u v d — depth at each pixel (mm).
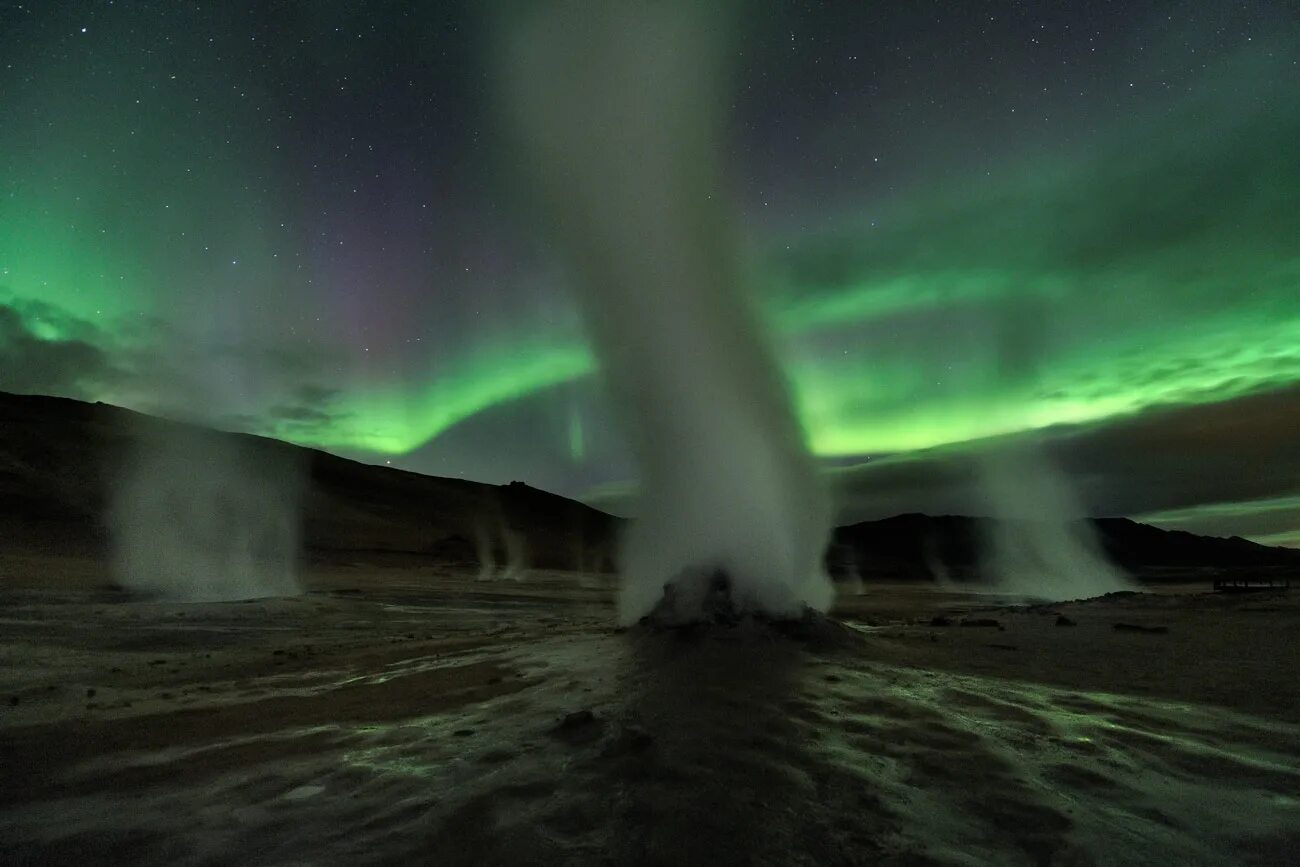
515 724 6207
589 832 3906
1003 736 5895
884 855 3693
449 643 13438
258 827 4137
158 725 6902
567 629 15617
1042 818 4215
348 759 5430
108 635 14625
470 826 4016
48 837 4059
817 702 6820
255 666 11258
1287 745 5895
